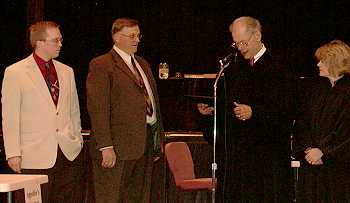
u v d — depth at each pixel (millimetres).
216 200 4480
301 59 8781
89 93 4605
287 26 8805
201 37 9055
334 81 4672
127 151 4586
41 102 4340
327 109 4617
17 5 9023
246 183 4395
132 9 9141
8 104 4301
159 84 7250
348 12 8688
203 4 9039
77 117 4574
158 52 9141
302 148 4594
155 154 4844
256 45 4414
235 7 8953
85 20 9164
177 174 5902
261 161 4375
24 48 9016
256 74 4422
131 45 4707
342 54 4641
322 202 4641
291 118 4438
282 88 4402
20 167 4316
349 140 4531
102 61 4660
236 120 4434
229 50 8938
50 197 4371
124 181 4648
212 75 6883
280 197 4363
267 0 8852
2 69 9031
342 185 4562
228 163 4441
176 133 6738
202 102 4586
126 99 4625
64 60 9180
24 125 4344
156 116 4824
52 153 4344
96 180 4672
